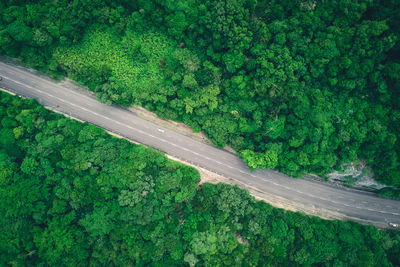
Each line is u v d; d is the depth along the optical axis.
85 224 60.62
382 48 55.28
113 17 61.62
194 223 63.03
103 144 63.12
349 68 57.56
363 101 60.12
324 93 61.28
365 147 61.31
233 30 57.91
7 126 60.66
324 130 60.28
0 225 57.56
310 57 59.31
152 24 63.53
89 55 65.25
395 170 60.22
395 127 58.09
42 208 60.50
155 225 62.25
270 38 59.81
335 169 65.38
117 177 60.97
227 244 62.66
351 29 56.00
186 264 62.59
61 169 62.53
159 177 62.84
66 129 62.84
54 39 62.50
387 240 62.75
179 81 65.25
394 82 55.81
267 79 60.44
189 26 59.69
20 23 59.03
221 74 64.25
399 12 53.16
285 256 62.31
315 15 56.94
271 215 65.69
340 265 60.62
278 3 57.91
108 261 61.16
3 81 65.81
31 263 58.69
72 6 59.56
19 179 60.25
